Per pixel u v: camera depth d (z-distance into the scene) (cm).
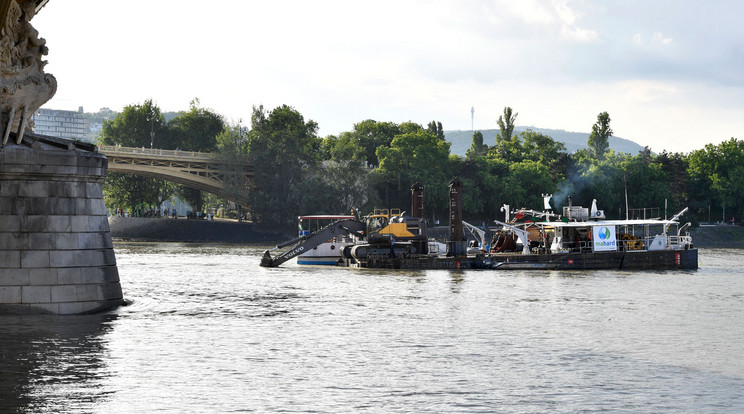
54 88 4409
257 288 6719
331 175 19000
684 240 9900
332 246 9800
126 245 15900
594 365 3591
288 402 2895
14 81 4259
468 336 4297
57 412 2705
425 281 7500
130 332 4131
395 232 9350
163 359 3547
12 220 4284
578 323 4828
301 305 5531
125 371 3300
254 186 19712
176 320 4653
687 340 4262
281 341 4056
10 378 3136
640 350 3956
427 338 4219
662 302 5953
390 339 4169
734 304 5850
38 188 4319
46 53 4428
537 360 3684
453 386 3169
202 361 3528
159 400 2880
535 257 9031
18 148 4262
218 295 6116
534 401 2972
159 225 19162
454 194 9350
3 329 4044
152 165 18488
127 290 6419
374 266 9169
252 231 18288
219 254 12450
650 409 2889
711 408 2909
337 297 6062
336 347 3919
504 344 4075
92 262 4462
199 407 2802
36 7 4556
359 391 3067
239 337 4141
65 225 4366
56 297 4356
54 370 3284
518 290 6694
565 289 6819
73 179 4400
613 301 5978
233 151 19200
